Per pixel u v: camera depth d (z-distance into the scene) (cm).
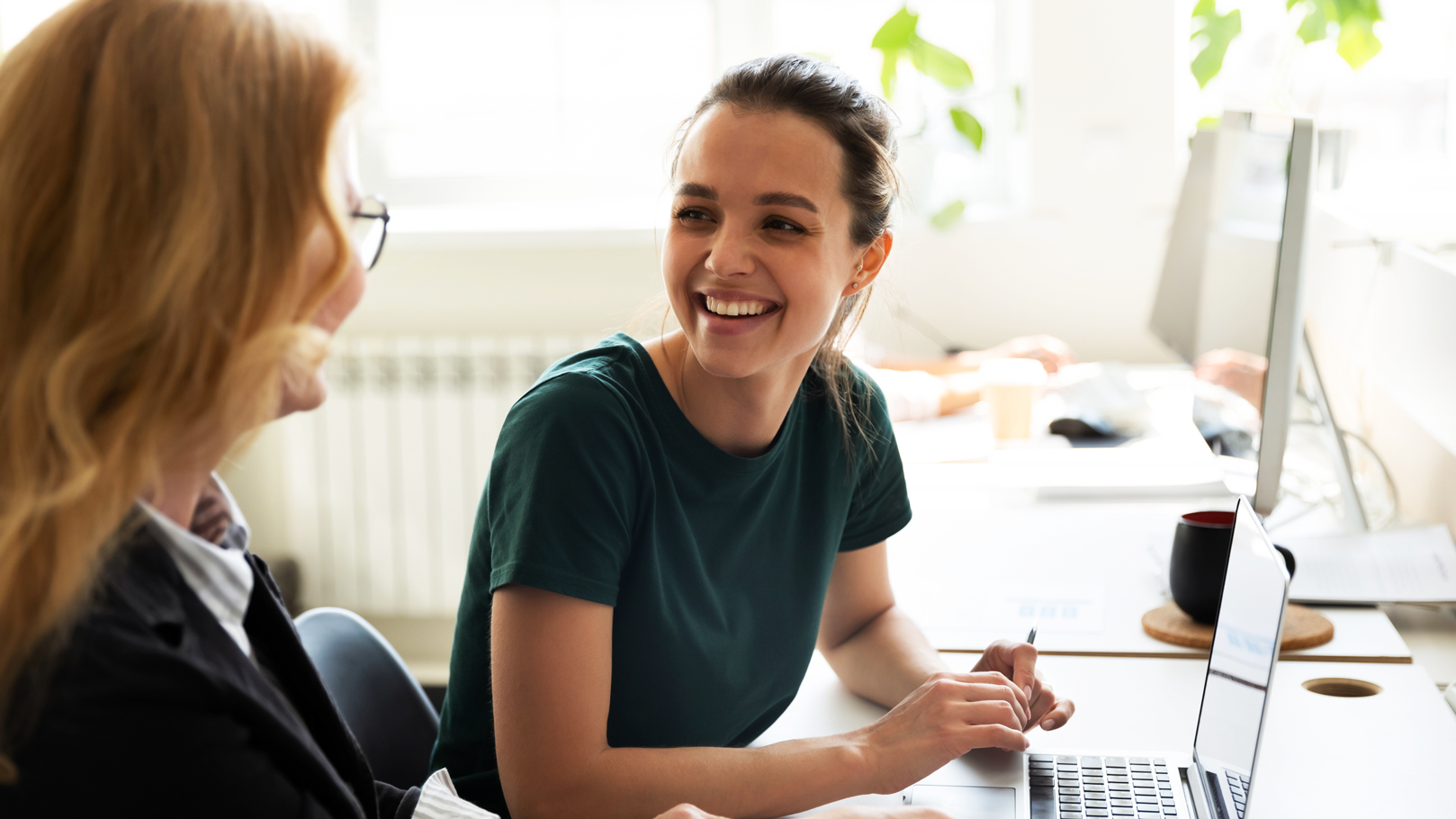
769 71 101
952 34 286
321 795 72
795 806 94
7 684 60
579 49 296
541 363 275
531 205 304
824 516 117
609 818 90
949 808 95
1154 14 264
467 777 109
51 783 60
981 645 129
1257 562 91
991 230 275
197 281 62
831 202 100
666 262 103
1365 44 247
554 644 92
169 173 62
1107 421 209
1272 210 147
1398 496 173
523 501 94
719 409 105
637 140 299
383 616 298
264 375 65
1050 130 272
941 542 164
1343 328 186
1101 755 104
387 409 279
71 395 60
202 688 64
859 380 124
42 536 60
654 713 104
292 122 65
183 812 63
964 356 248
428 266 285
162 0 65
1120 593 143
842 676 125
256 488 291
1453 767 99
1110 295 275
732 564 108
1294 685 116
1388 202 249
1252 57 264
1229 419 169
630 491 98
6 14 279
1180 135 271
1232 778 87
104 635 62
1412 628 132
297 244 65
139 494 67
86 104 62
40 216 62
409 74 299
